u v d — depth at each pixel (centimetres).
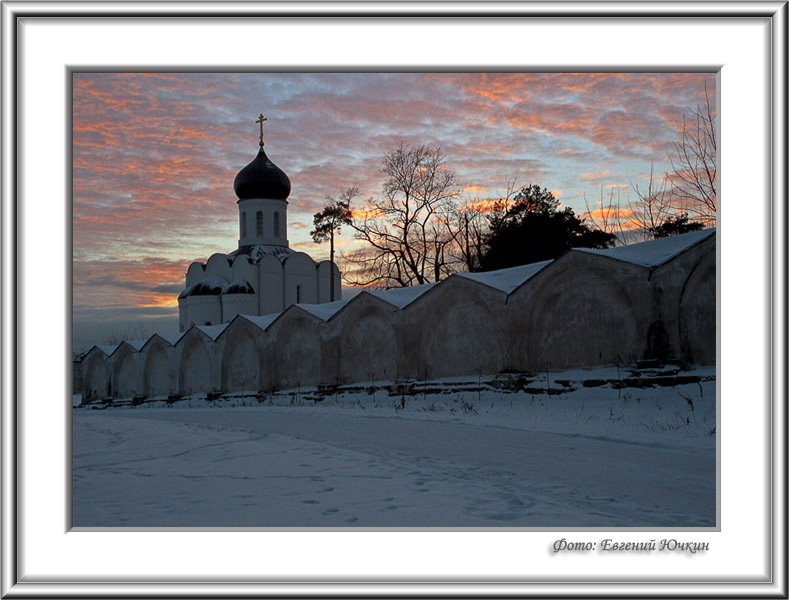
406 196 4931
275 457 1298
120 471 1202
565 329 2442
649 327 2166
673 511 840
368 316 3244
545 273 2498
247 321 3994
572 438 1471
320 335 3434
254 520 813
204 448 1473
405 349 3003
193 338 4475
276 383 3728
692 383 2027
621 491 955
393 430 1778
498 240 4662
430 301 2927
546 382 2394
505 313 2608
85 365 5584
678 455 1219
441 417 2019
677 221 3812
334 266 6462
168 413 3102
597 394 2211
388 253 4981
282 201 6309
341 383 3338
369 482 1025
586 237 4444
